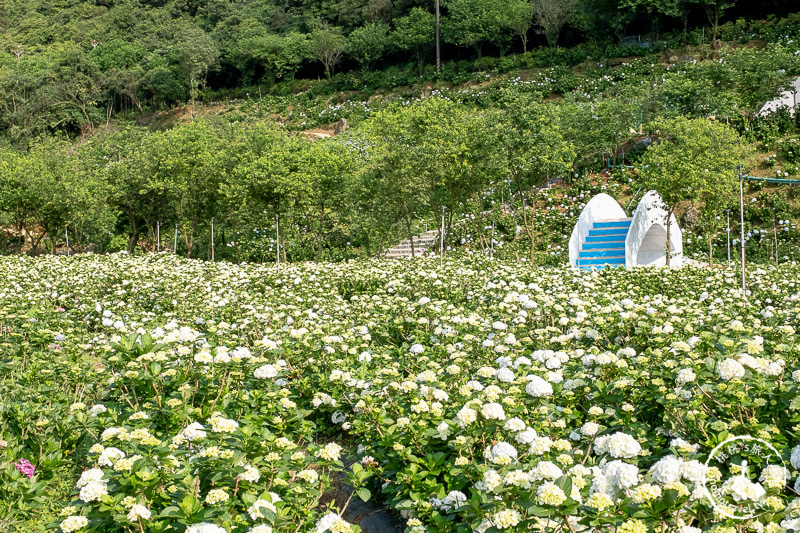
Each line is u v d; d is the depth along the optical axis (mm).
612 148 32312
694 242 26094
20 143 60688
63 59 75375
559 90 45344
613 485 3602
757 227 26266
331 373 6430
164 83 68688
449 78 54281
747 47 43844
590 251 22531
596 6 53688
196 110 67875
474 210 29109
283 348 7332
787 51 36312
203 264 20094
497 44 56250
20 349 8109
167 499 4066
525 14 54344
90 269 16500
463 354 6855
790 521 3297
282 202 25266
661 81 39938
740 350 5816
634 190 28891
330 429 6664
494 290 11445
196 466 4363
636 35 52531
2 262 18969
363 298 11633
